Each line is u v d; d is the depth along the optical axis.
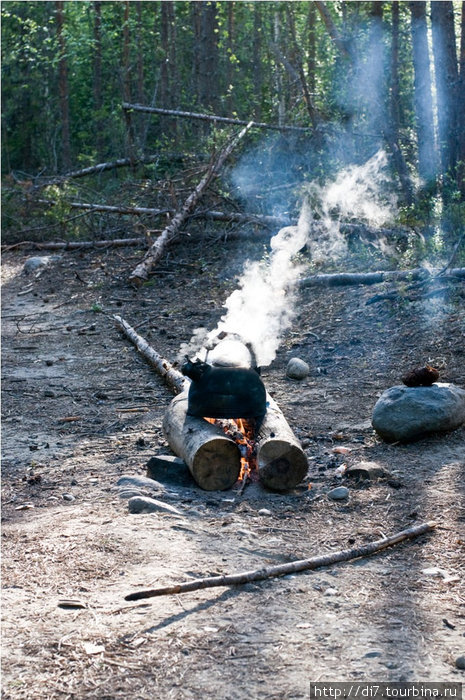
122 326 12.11
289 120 20.56
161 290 14.54
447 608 4.19
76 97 36.25
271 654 3.72
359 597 4.32
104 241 17.91
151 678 3.56
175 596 4.34
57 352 11.45
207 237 16.31
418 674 3.54
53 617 4.14
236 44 33.91
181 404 6.88
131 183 19.39
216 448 6.17
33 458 7.33
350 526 5.41
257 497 6.07
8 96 33.59
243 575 4.45
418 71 15.52
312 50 27.95
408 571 4.67
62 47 30.16
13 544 5.18
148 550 4.93
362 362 9.69
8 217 20.20
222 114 26.09
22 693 3.47
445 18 14.59
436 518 5.42
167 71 32.09
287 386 9.19
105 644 3.84
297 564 4.64
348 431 7.52
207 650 3.77
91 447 7.54
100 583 4.52
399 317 10.67
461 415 7.02
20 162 35.19
